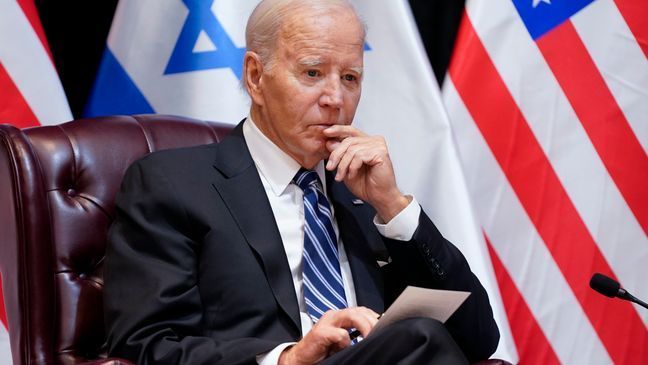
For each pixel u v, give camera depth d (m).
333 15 7.32
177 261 7.02
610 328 10.34
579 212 10.34
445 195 9.94
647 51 10.37
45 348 7.12
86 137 7.80
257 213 7.32
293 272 7.43
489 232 10.38
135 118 8.26
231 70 10.07
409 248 7.39
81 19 10.59
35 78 9.45
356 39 7.36
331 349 6.40
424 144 10.05
